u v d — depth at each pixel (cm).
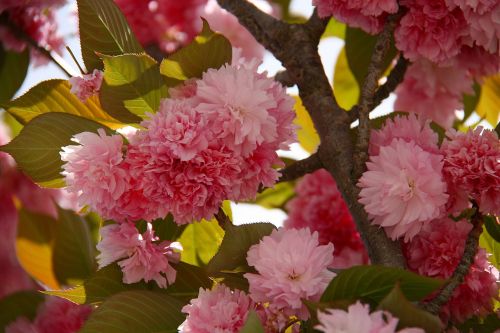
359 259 116
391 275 85
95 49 99
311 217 118
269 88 93
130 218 95
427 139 95
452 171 93
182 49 94
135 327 92
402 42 103
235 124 91
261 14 106
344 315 81
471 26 101
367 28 103
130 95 96
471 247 92
